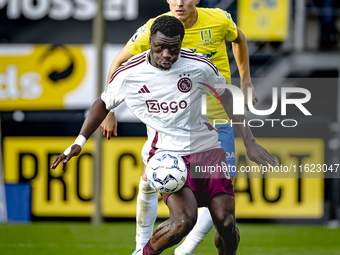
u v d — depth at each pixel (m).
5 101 23.98
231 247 10.07
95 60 23.66
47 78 24.06
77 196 22.66
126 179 22.58
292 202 21.67
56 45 24.22
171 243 9.43
